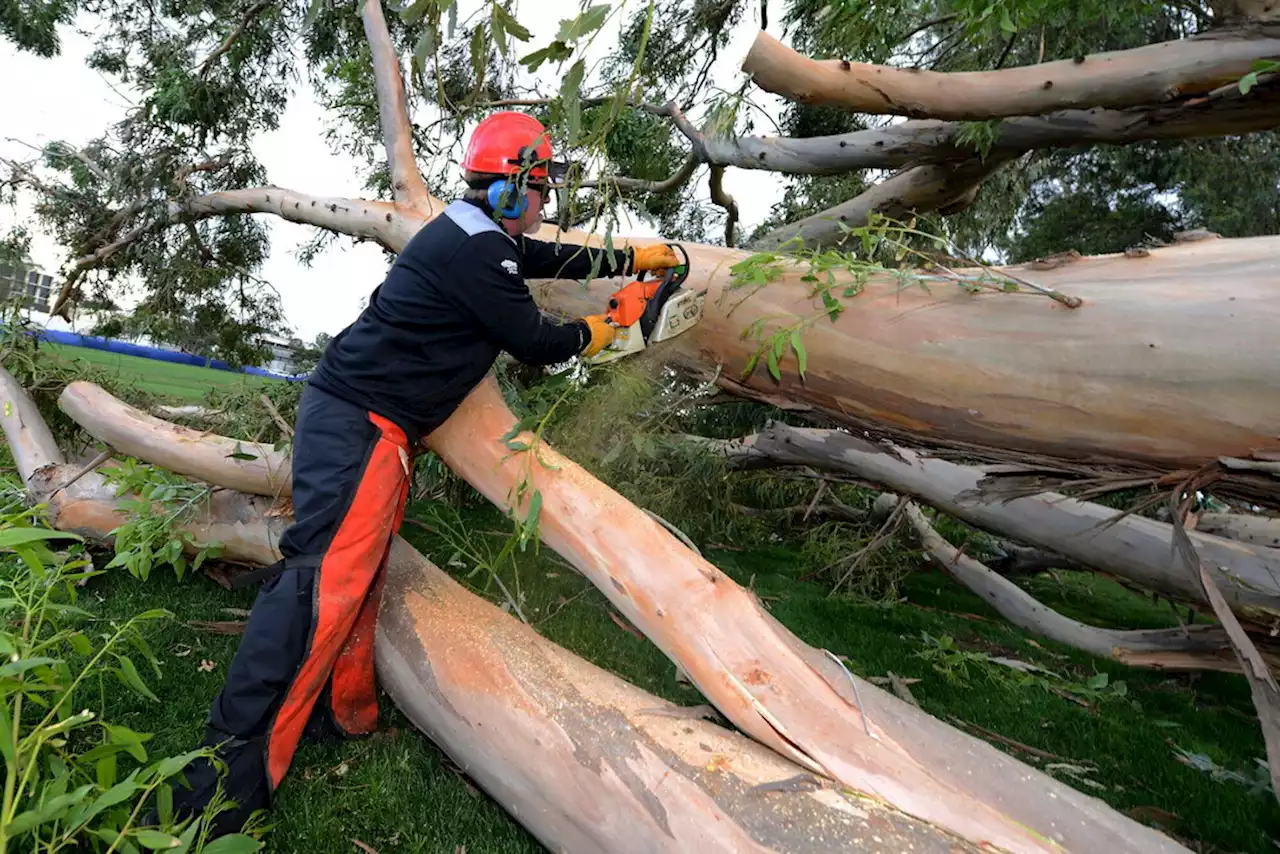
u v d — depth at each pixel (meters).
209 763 1.55
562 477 1.89
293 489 1.77
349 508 1.73
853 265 1.95
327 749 2.00
